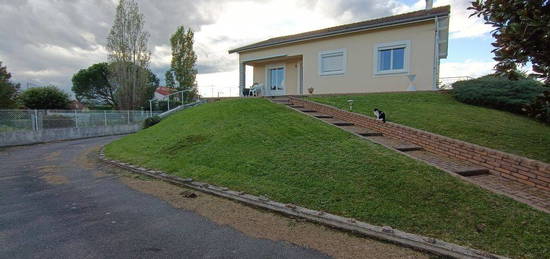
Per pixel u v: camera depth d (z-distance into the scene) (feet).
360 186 14.96
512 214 11.66
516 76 14.56
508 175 16.17
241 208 14.97
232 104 41.34
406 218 11.99
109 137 63.21
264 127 27.96
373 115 29.55
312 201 14.34
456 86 38.86
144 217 13.98
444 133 23.08
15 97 74.08
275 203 14.67
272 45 60.03
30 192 18.88
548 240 10.08
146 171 23.22
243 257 10.00
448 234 10.79
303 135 24.40
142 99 103.04
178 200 16.52
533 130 24.35
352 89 51.03
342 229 12.04
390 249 10.41
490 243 10.14
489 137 21.93
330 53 53.21
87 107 146.82
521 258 9.33
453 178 14.96
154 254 10.30
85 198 17.31
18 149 42.60
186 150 26.30
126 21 97.96
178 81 115.34
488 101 34.40
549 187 14.25
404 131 23.41
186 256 10.12
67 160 31.86
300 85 60.95
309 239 11.34
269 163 19.70
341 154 19.36
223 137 27.04
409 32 45.16
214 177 19.39
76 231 12.41
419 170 15.99
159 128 42.37
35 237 11.83
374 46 48.49
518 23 12.89
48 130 54.19
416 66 44.88
